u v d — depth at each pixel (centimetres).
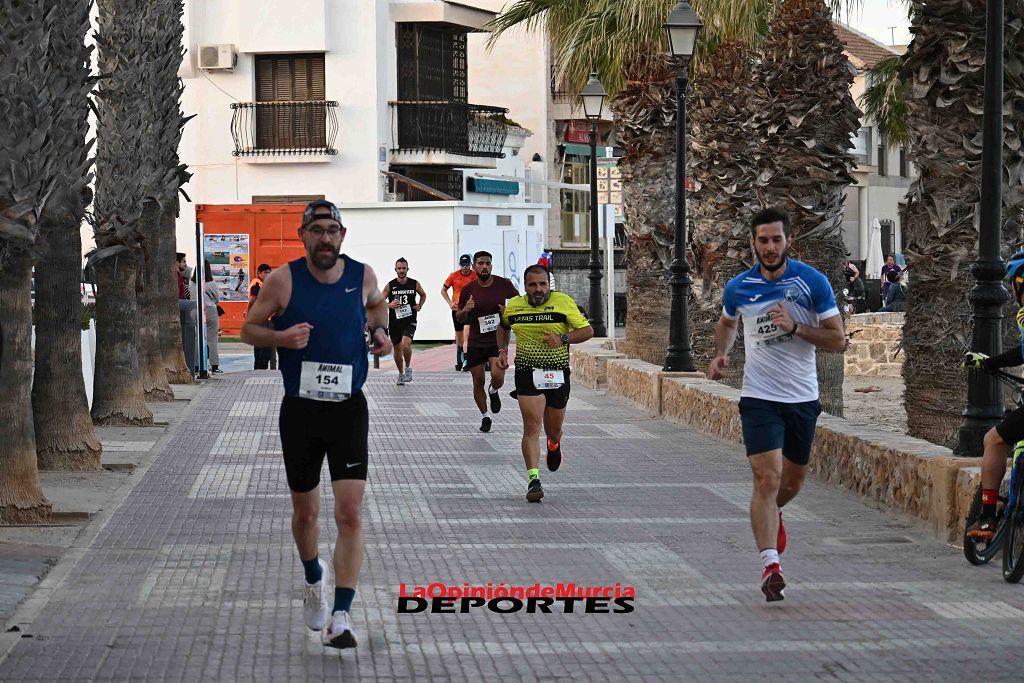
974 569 1012
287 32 4275
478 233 3978
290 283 775
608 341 2852
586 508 1264
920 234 1492
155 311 2184
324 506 1247
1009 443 988
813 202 1962
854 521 1205
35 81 1141
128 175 1833
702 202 2434
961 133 1456
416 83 4481
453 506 1270
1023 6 1440
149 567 996
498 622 849
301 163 4322
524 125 5528
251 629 823
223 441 1717
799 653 787
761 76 1977
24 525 1154
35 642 790
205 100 4341
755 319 920
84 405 1458
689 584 959
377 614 864
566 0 2797
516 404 2186
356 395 782
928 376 1496
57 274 1435
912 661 771
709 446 1703
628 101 2697
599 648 794
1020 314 990
